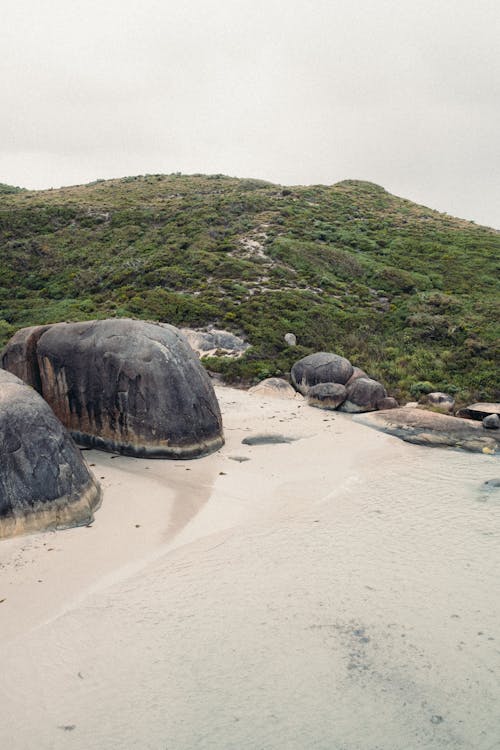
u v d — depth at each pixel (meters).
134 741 5.66
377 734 5.80
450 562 9.08
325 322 28.02
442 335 26.77
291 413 18.45
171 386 13.60
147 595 7.95
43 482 9.58
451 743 5.71
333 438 16.00
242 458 13.81
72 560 8.69
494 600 8.07
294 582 8.40
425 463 14.14
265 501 11.33
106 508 10.52
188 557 9.02
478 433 16.42
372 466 13.81
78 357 14.19
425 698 6.28
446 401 19.12
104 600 7.79
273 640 7.13
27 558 8.66
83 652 6.81
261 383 21.41
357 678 6.55
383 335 27.62
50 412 10.45
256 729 5.84
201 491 11.67
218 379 22.92
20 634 7.05
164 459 13.40
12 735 5.68
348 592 8.18
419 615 7.70
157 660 6.74
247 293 30.61
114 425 13.70
